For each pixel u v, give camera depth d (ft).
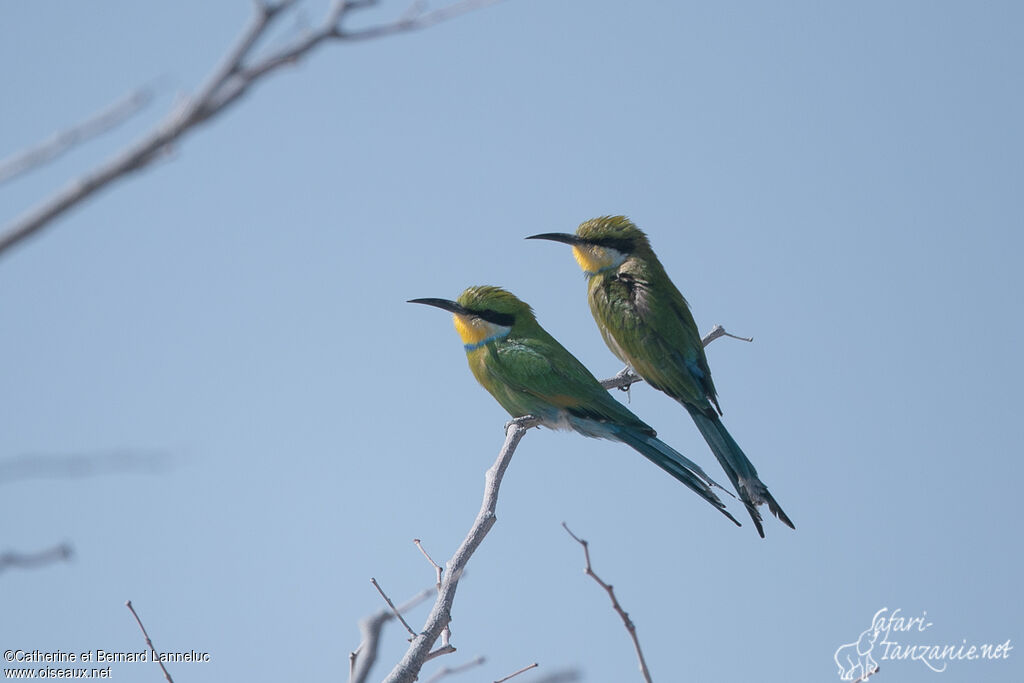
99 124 10.27
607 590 21.57
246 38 10.24
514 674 22.66
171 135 10.19
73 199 10.11
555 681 18.79
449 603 25.82
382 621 13.64
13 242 9.96
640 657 21.59
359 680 13.07
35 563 13.73
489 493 32.96
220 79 10.25
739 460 44.09
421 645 24.81
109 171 10.13
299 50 10.64
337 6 10.80
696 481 39.60
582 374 42.60
